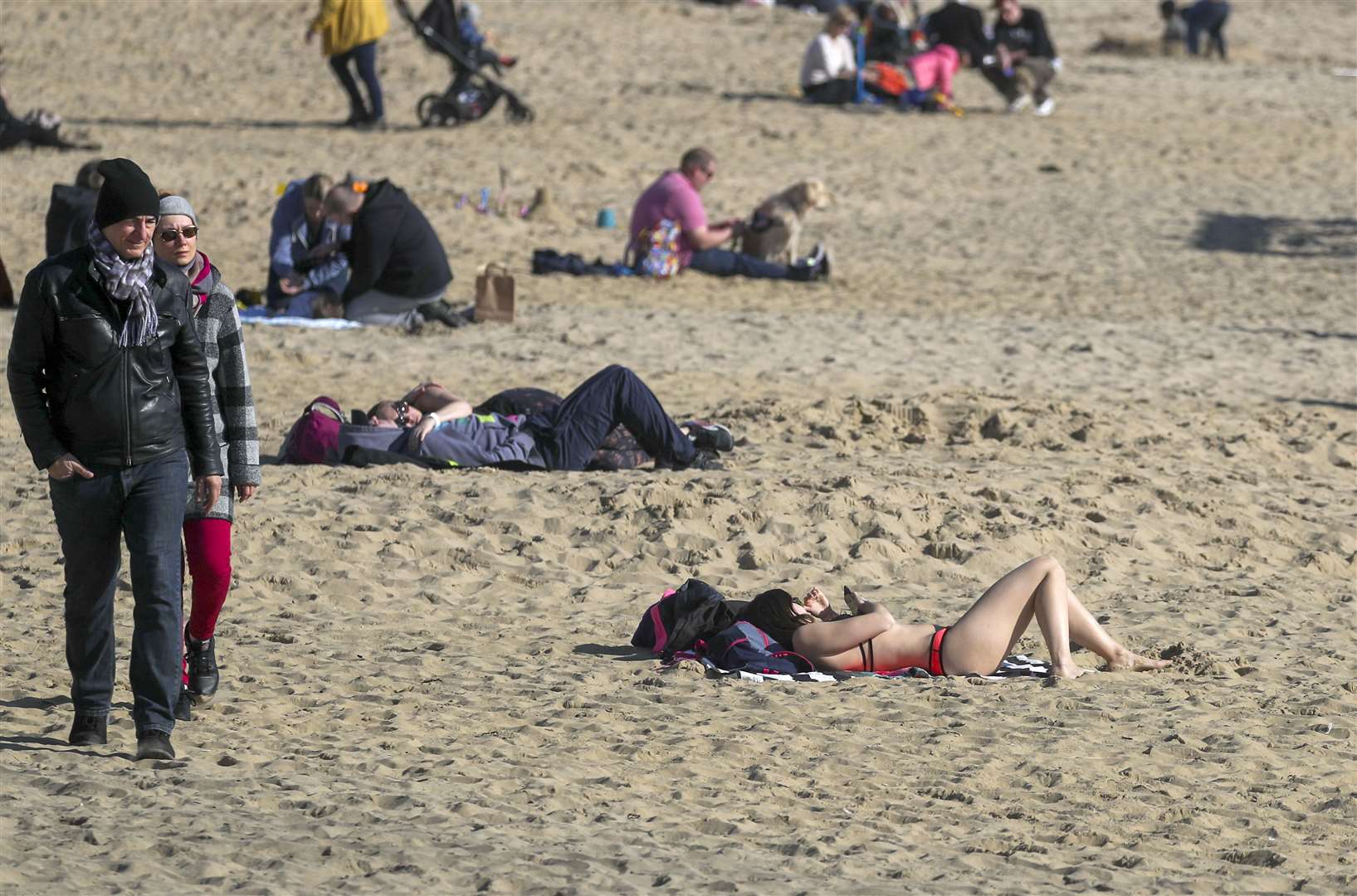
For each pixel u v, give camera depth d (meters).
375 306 55.16
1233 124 102.25
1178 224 80.19
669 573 33.09
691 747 23.09
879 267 70.62
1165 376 52.75
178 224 21.11
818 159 89.31
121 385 20.38
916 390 49.09
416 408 39.84
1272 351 57.19
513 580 32.31
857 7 108.38
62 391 20.38
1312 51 135.12
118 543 21.20
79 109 91.81
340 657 27.33
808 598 27.88
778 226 67.31
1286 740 24.41
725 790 21.53
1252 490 40.16
